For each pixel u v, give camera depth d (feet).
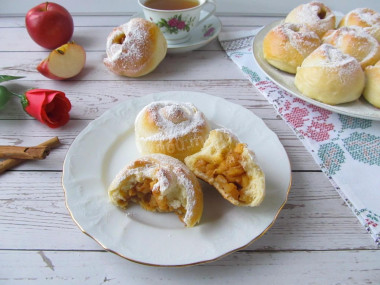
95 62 1.37
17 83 1.24
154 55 1.23
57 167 0.93
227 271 0.70
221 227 0.75
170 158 0.84
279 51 1.20
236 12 1.80
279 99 1.18
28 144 1.01
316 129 1.05
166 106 0.96
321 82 1.04
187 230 0.75
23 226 0.78
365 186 0.87
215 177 0.81
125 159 0.94
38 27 1.32
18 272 0.69
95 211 0.78
